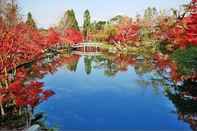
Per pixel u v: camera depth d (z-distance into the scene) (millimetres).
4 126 22594
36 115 28312
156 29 79312
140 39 92125
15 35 31234
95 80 48000
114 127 26844
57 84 44656
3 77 26469
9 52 29469
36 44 66062
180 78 39281
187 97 34812
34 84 30719
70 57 83625
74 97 37125
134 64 64625
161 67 55594
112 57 81562
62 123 27297
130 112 31312
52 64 67062
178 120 28172
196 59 36438
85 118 29344
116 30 106312
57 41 99062
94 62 72188
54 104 33438
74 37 113625
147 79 46344
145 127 26719
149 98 36094
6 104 25969
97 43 111500
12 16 30156
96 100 35938
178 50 42219
